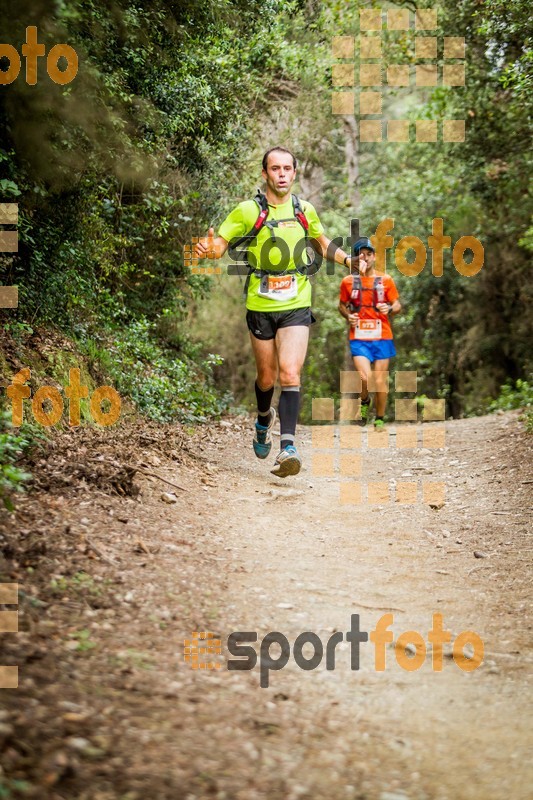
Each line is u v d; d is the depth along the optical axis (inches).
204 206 648.4
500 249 1045.8
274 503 327.0
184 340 719.1
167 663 164.1
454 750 147.6
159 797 120.0
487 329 1104.2
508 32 621.6
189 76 532.7
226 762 131.6
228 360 966.4
